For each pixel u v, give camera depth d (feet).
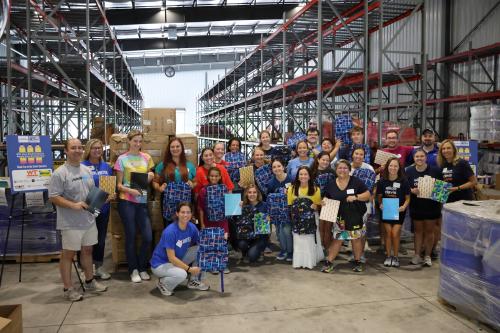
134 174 15.83
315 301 14.46
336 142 21.59
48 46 39.40
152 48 69.87
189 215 14.71
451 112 40.40
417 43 43.88
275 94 44.68
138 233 17.13
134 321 12.82
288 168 20.15
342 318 13.10
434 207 18.15
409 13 29.78
